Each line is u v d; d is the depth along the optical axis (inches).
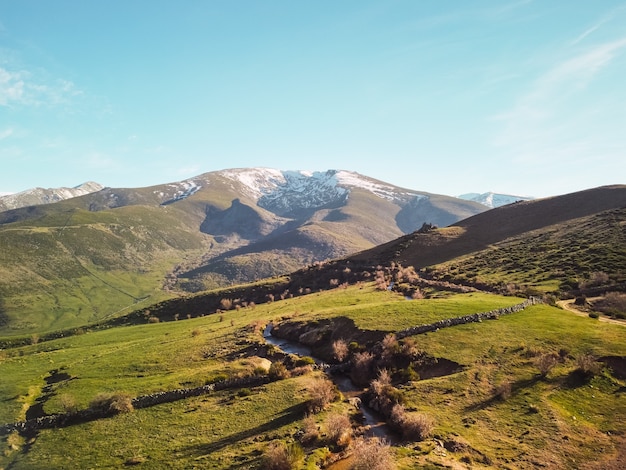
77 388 2491.4
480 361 2004.2
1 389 2674.7
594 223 5349.4
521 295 3304.6
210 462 1386.6
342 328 2901.1
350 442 1451.8
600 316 2620.6
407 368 2085.4
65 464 1558.8
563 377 1772.9
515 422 1509.6
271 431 1565.0
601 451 1331.2
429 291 4069.9
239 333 3432.6
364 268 6491.1
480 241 6471.5
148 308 6648.6
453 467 1225.4
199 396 2108.8
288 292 6294.3
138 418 1931.6
